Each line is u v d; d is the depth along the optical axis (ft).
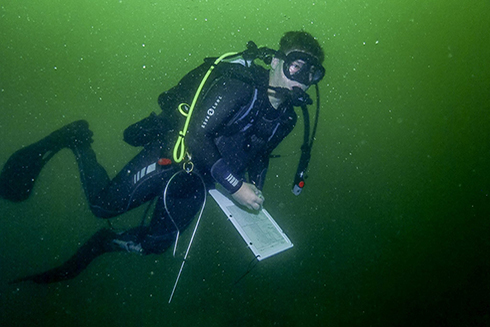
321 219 12.73
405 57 36.37
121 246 7.23
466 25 39.75
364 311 9.66
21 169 6.63
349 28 38.09
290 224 11.87
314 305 9.36
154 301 7.93
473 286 12.12
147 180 5.96
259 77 5.26
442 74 35.37
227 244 10.05
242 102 5.12
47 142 6.77
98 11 23.56
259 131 5.66
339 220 13.06
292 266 10.46
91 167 6.94
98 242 7.29
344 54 35.45
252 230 6.26
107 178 7.07
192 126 5.16
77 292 7.50
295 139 16.84
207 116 5.06
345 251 11.73
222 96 5.01
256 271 9.75
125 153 11.94
